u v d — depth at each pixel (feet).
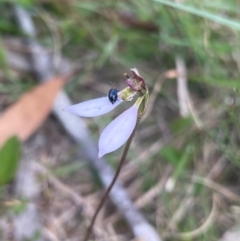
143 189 0.54
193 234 0.50
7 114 0.54
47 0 0.65
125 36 0.64
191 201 0.53
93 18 0.66
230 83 0.55
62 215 0.52
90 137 0.55
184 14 0.62
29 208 0.51
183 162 0.53
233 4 0.65
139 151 0.57
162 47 0.64
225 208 0.53
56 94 0.56
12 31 0.63
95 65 0.62
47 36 0.66
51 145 0.57
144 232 0.49
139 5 0.65
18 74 0.61
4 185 0.51
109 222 0.52
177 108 0.61
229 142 0.57
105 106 0.34
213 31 0.63
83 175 0.55
